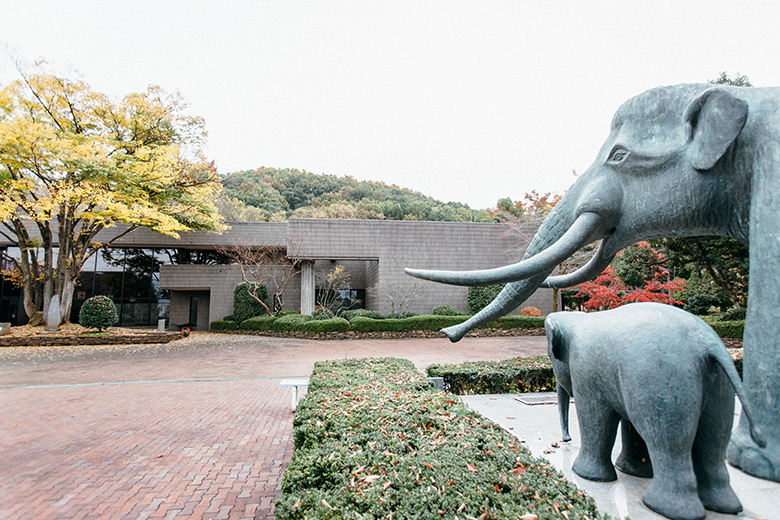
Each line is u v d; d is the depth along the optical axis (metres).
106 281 24.02
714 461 2.17
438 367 6.35
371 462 2.62
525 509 1.92
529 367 6.28
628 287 13.15
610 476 2.52
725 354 2.02
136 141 18.22
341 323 18.34
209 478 4.15
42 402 7.36
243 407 7.04
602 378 2.37
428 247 21.89
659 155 2.99
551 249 3.04
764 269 2.60
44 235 18.03
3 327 17.41
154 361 12.35
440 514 1.94
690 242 12.34
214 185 21.08
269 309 22.31
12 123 14.16
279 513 2.22
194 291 24.53
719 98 2.73
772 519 2.10
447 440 2.93
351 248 21.62
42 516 3.40
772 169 2.60
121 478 4.14
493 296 20.59
